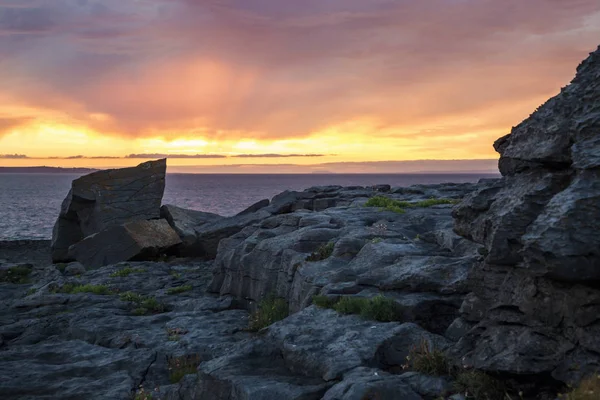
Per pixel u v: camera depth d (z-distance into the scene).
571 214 7.57
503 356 8.63
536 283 8.69
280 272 22.48
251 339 13.06
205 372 12.00
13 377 15.16
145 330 19.77
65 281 31.62
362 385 9.31
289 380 10.93
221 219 46.38
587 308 7.90
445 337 11.65
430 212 28.17
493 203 9.70
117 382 14.80
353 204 34.12
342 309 14.34
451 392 9.28
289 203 44.34
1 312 25.52
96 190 46.94
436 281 14.50
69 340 19.97
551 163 8.82
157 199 48.50
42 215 155.50
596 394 7.06
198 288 29.36
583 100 8.62
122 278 31.97
